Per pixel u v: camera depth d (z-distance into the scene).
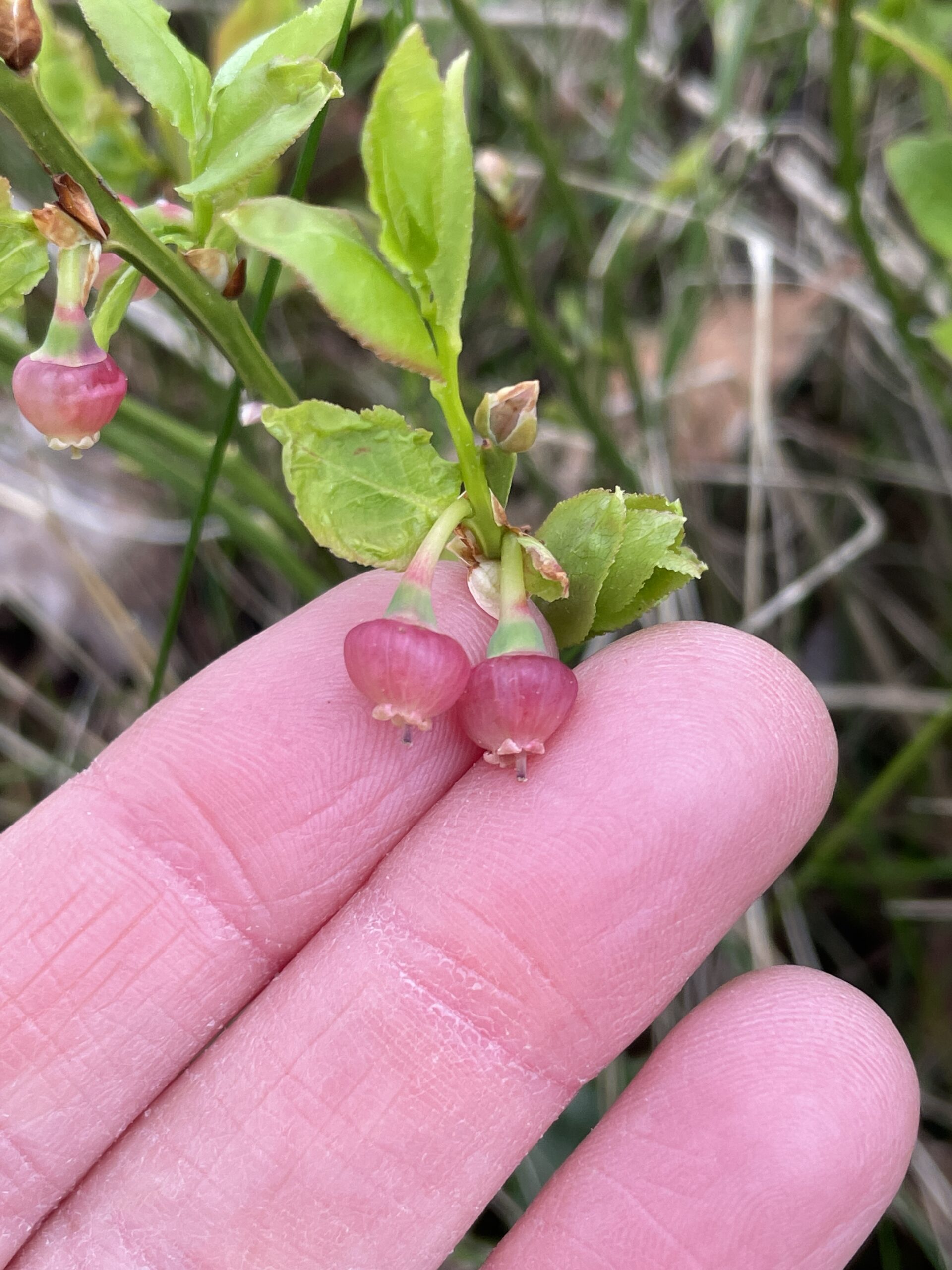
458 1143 0.06
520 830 0.06
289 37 0.05
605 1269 0.06
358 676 0.05
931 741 0.08
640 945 0.06
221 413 0.09
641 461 0.10
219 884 0.06
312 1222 0.06
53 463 0.11
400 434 0.05
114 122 0.07
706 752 0.06
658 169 0.11
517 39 0.11
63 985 0.06
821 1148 0.06
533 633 0.05
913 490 0.11
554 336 0.08
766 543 0.11
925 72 0.08
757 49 0.11
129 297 0.05
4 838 0.07
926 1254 0.08
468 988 0.06
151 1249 0.06
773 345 0.12
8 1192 0.06
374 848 0.06
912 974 0.09
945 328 0.08
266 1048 0.06
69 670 0.11
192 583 0.11
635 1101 0.06
